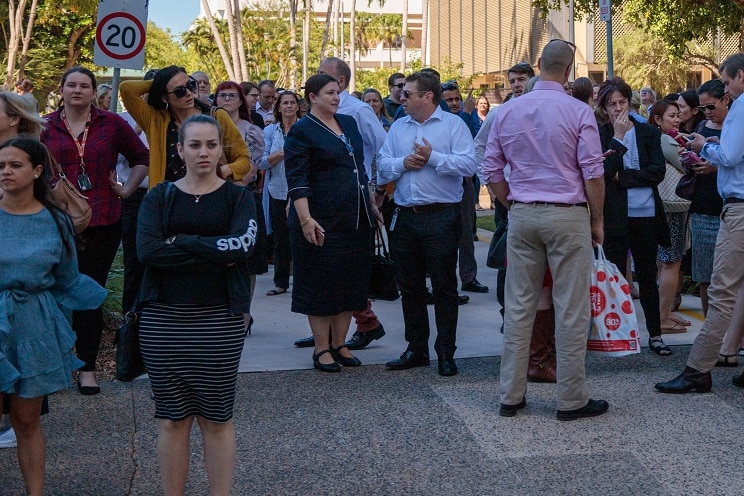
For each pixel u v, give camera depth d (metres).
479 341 7.59
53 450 5.24
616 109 6.95
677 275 7.58
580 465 4.92
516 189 5.58
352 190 6.59
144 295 4.12
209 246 4.02
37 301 4.35
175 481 4.27
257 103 12.64
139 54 8.12
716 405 5.82
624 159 7.01
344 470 4.91
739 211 5.84
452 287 6.60
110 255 6.46
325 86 6.54
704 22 21.64
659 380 6.36
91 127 6.29
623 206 6.89
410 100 6.61
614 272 5.62
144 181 7.00
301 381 6.50
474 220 10.02
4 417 5.48
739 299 6.63
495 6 44.06
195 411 4.27
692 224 7.16
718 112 7.00
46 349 4.32
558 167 5.43
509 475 4.81
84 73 6.21
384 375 6.63
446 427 5.51
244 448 5.23
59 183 5.21
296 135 6.54
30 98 5.27
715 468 4.84
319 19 83.06
